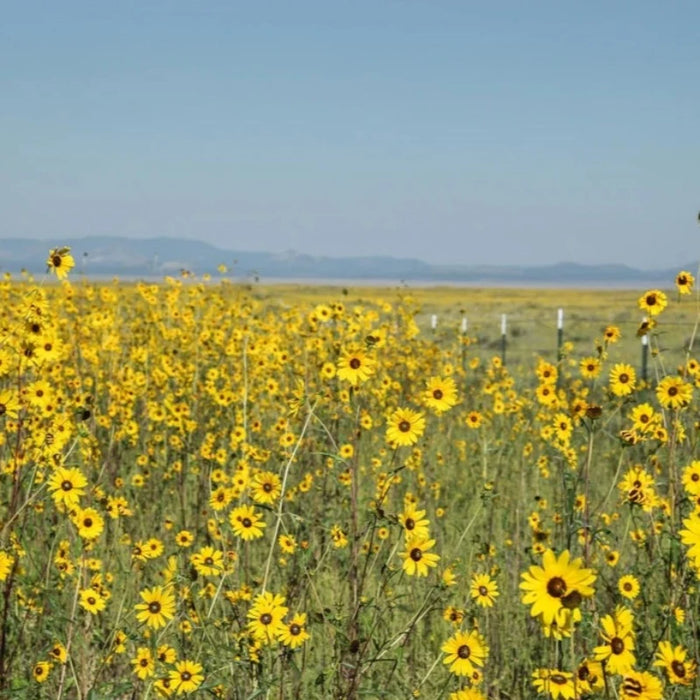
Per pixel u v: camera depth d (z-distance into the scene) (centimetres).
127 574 574
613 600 516
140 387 1046
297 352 1120
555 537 690
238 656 462
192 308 1230
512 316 4894
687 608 465
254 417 980
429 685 519
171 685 437
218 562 505
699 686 405
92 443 602
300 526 680
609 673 333
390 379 1119
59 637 465
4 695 443
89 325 1101
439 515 778
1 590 511
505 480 889
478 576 511
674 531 494
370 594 567
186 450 897
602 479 905
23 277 1198
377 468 812
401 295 1332
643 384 607
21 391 515
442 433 1181
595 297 11394
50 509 589
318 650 533
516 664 551
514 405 1081
